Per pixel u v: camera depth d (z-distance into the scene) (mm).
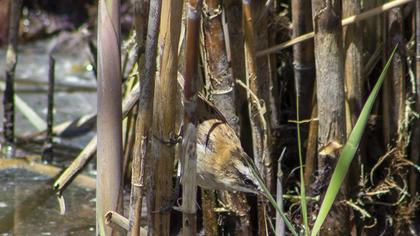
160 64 5105
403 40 6590
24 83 11125
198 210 6816
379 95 6848
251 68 6039
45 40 13242
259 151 6207
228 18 6184
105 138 5285
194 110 4922
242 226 6402
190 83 4855
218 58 6027
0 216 7078
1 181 7871
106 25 5184
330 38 5824
